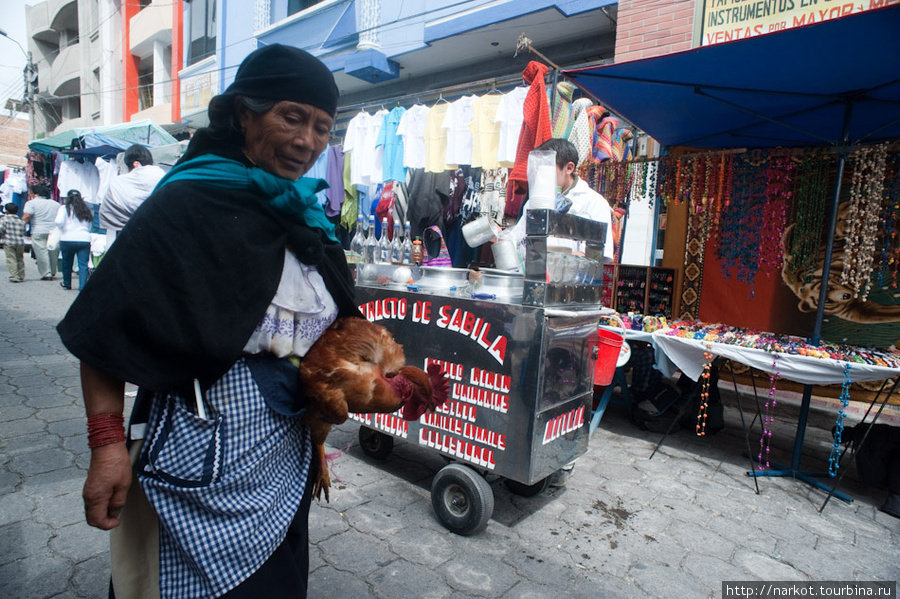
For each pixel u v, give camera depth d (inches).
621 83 150.3
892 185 152.9
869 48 114.7
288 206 44.6
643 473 138.7
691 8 202.2
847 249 149.8
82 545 89.4
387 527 103.8
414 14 312.2
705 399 147.3
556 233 95.8
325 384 47.8
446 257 126.6
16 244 370.0
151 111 647.1
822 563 102.1
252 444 45.5
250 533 45.3
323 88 43.8
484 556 96.8
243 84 42.9
